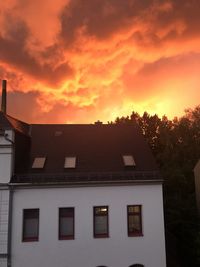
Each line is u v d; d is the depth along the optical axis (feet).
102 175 79.20
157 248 76.13
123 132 97.55
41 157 84.94
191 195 110.73
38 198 76.84
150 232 76.79
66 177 78.23
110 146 90.38
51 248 74.95
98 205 77.30
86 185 77.66
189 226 92.94
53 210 76.54
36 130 97.30
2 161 77.51
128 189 78.28
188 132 150.30
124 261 75.31
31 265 74.13
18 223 75.51
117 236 76.23
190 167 129.29
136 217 78.18
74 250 75.25
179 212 94.22
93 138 94.17
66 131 97.66
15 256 74.18
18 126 89.56
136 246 75.97
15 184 76.18
